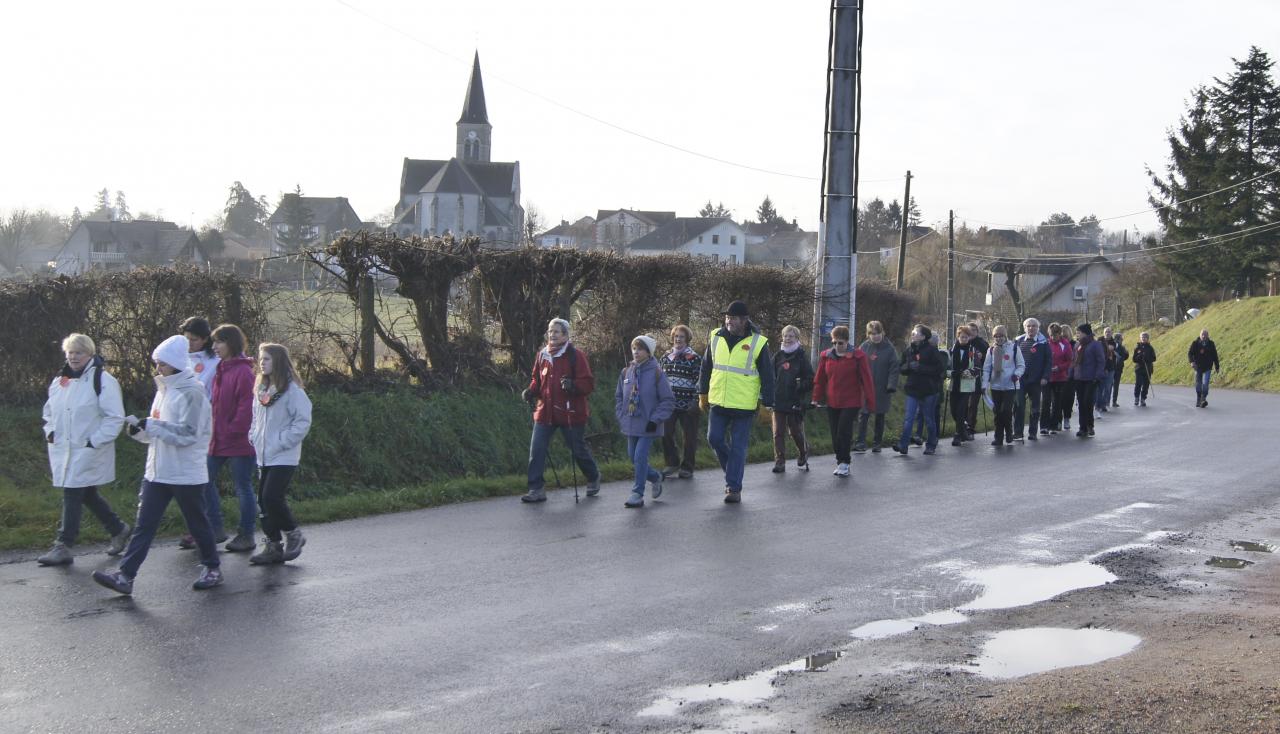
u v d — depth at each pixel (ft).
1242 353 138.10
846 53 58.13
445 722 16.85
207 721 16.76
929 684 18.76
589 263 53.83
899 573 27.40
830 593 25.29
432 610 23.43
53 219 263.70
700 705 17.71
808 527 33.37
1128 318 206.18
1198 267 186.50
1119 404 96.43
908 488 41.75
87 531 30.63
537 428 37.93
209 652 20.30
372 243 45.32
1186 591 26.16
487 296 51.21
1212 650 20.77
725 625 22.52
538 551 29.55
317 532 32.14
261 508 27.71
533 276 51.83
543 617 22.95
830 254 59.16
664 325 58.85
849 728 16.62
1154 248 204.85
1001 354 57.16
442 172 387.34
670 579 26.40
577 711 17.39
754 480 43.96
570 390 37.73
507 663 19.84
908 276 224.74
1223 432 65.98
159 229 274.36
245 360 29.78
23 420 36.78
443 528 32.83
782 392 45.91
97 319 38.68
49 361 38.04
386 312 47.11
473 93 416.67
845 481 43.73
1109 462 50.34
